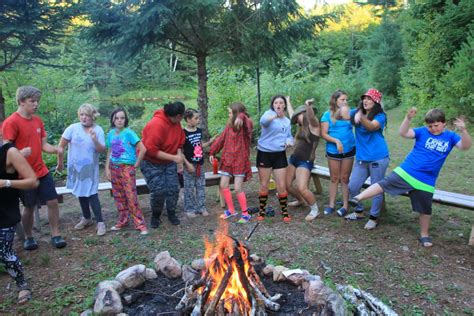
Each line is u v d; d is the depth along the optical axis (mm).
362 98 4672
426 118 4207
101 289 3045
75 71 12328
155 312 2963
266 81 11523
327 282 3404
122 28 6883
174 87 30109
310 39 8336
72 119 10383
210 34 7781
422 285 3490
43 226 5188
